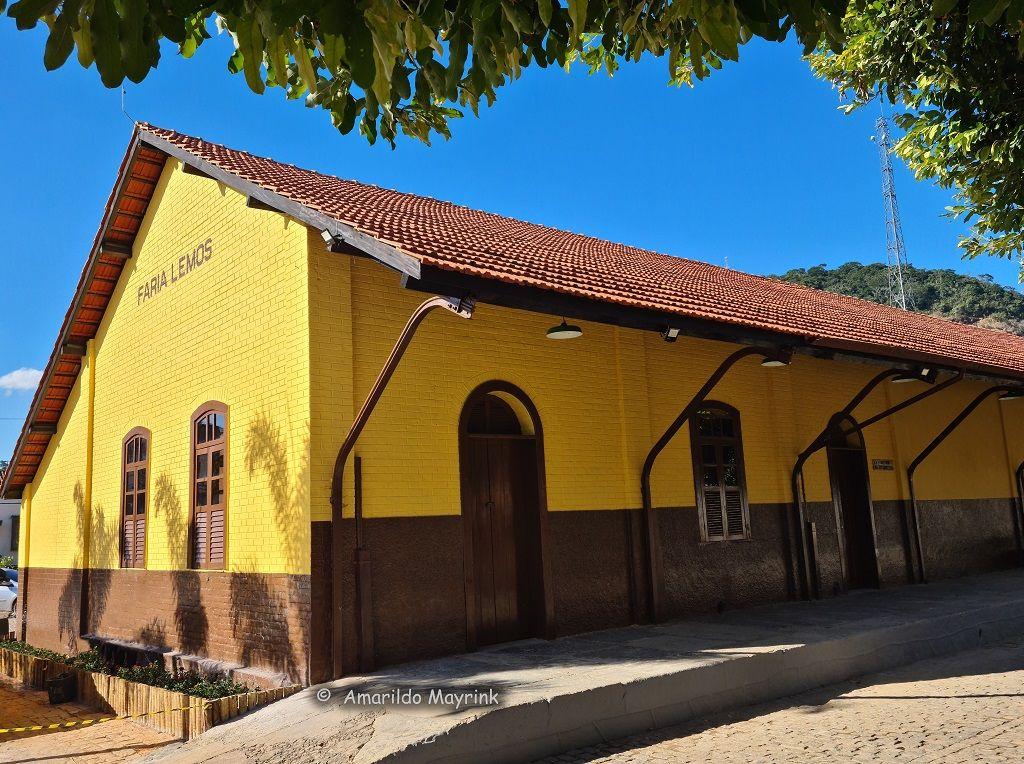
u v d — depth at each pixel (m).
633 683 6.46
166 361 10.54
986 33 7.65
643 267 11.84
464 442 8.65
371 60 2.81
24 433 13.68
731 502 11.19
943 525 14.34
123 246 11.81
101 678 8.93
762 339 9.09
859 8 7.88
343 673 7.30
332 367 7.82
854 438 13.27
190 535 9.45
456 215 11.96
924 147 9.09
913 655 8.99
